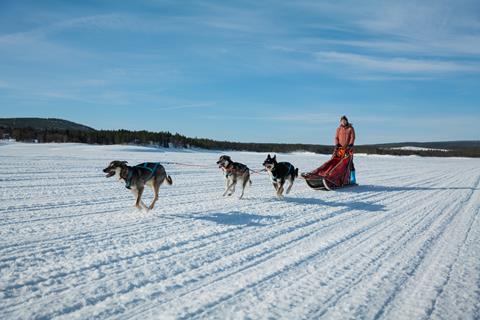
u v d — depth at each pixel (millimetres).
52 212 7367
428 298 3816
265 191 11625
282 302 3670
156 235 5902
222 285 4047
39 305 3418
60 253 4879
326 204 9375
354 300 3744
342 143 13234
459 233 6523
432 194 11844
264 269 4570
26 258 4633
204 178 14875
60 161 20406
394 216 8039
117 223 6633
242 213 7875
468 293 3951
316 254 5199
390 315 3453
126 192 10367
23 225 6234
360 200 10180
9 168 15125
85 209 7820
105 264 4543
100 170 16078
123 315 3307
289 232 6398
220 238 5855
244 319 3312
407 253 5305
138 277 4184
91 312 3330
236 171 10102
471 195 11727
